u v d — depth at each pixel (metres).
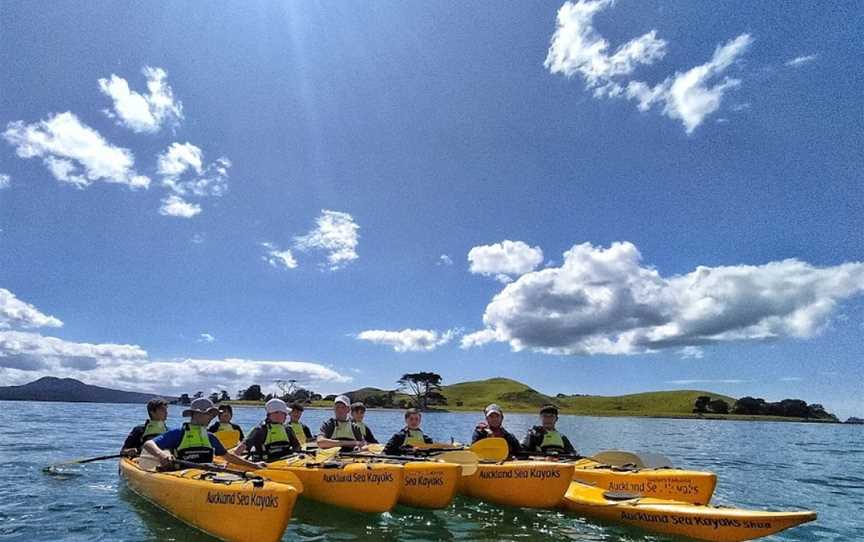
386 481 3.96
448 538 3.54
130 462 4.76
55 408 26.33
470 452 4.66
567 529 3.77
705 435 18.84
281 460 4.56
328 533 3.60
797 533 4.06
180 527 3.54
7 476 5.27
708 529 3.55
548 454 5.11
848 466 8.75
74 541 3.26
